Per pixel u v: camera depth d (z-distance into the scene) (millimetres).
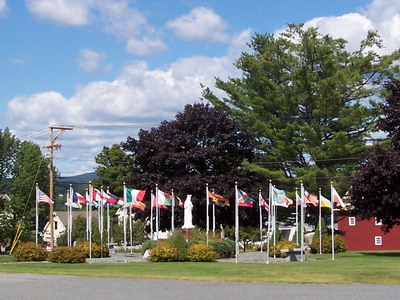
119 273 22422
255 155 49625
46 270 24422
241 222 47750
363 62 49406
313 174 46219
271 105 50812
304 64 50375
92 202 36125
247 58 53125
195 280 19781
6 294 16297
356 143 48125
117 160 77188
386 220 35500
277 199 32156
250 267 25625
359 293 16016
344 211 48281
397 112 35812
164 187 44594
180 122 47594
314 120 48656
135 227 60781
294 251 33219
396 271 22703
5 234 58531
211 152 44906
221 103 54531
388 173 33094
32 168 63781
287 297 15203
